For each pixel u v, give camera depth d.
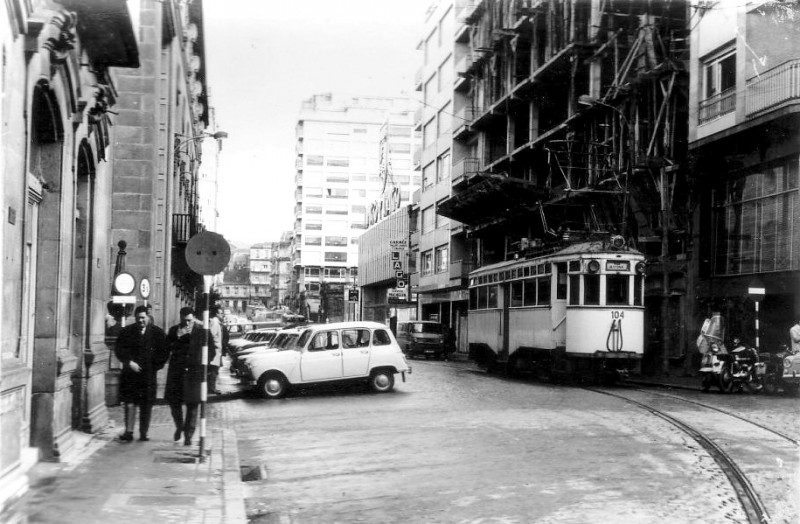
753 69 21.83
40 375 9.11
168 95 24.36
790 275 20.69
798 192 20.72
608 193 29.39
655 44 26.86
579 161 34.09
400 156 108.25
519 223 40.38
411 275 60.97
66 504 7.11
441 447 11.02
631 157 27.06
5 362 7.25
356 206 113.00
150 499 7.47
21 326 7.98
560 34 35.44
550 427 12.60
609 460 9.65
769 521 6.77
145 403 11.05
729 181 23.64
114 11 9.65
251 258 171.25
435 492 8.20
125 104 22.08
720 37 23.22
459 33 49.38
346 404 17.14
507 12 41.28
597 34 31.25
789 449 10.20
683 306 25.30
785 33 21.72
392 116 109.00
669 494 7.82
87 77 10.93
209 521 6.71
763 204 22.16
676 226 25.59
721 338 19.52
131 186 21.95
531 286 23.61
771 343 21.52
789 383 17.48
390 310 69.31
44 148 9.42
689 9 25.52
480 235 45.56
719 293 23.53
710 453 9.93
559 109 37.97
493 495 7.94
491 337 26.95
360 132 113.62
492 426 12.91
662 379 23.64
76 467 8.90
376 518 7.21
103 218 12.46
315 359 19.22
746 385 18.59
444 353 41.12
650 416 13.68
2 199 6.70
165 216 23.47
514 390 19.73
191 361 10.97
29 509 6.91
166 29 24.17
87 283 11.48
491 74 43.94
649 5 26.94
